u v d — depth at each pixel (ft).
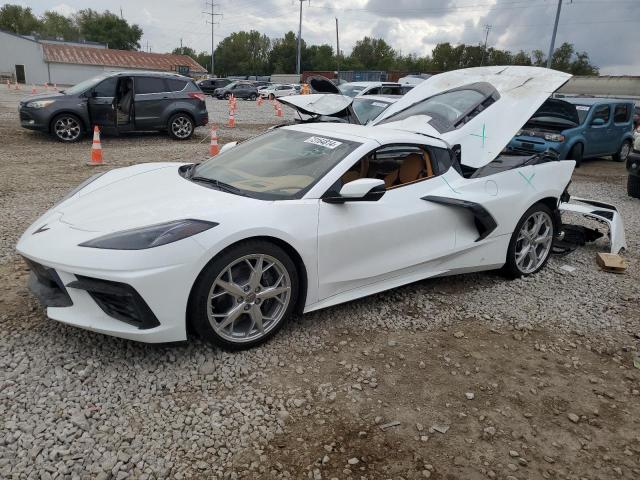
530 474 7.79
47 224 10.52
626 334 12.34
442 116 15.66
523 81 16.29
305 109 23.38
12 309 11.36
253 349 10.47
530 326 12.44
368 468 7.66
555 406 9.43
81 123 40.19
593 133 39.40
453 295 13.94
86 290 9.14
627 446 8.52
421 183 13.03
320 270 11.00
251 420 8.45
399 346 11.10
